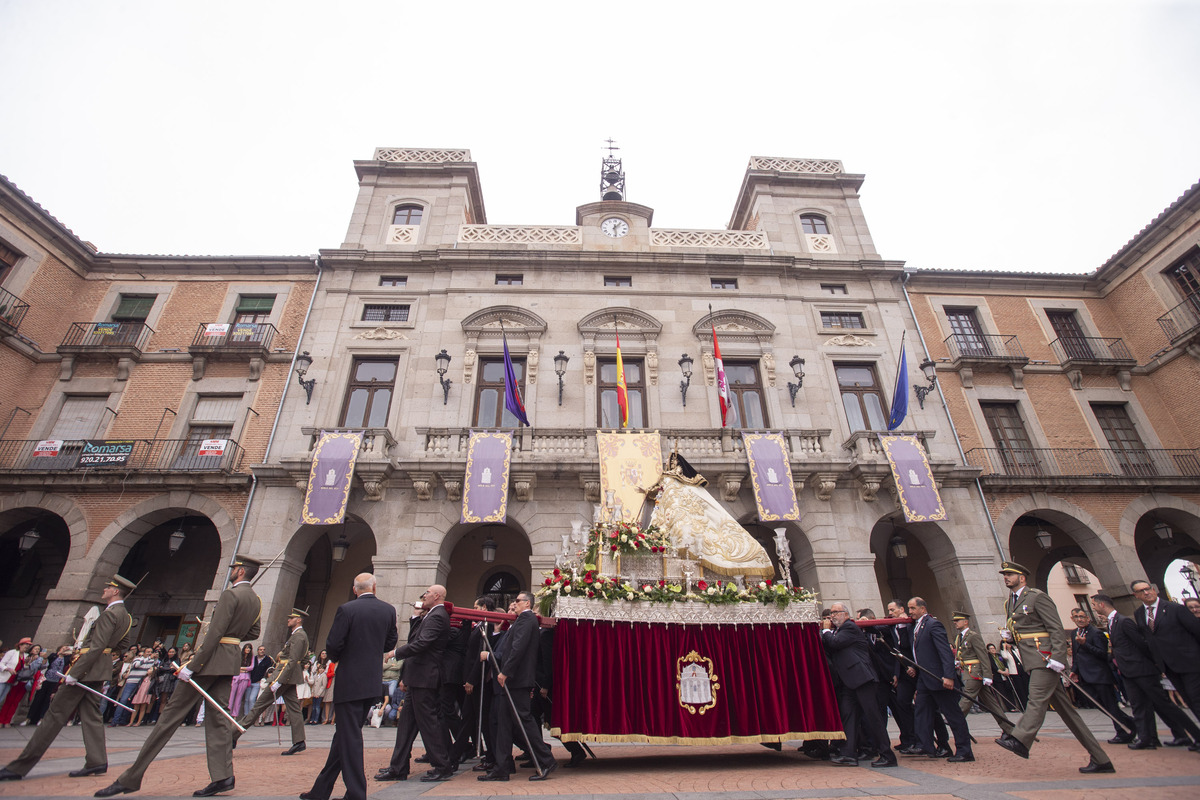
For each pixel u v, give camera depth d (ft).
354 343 58.80
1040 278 68.39
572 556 29.40
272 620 46.06
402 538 48.67
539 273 63.77
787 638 23.11
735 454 51.31
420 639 19.16
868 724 20.85
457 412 54.80
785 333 61.67
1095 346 66.28
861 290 65.98
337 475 48.60
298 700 27.04
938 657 22.21
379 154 72.18
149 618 56.13
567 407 55.98
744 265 64.69
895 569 61.31
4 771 17.61
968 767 19.77
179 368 59.47
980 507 53.47
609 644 21.90
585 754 23.30
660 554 26.91
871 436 53.26
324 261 63.26
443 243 65.57
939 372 62.69
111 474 52.06
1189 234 61.31
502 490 47.98
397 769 19.43
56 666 42.42
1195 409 60.59
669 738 20.67
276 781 19.04
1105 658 28.37
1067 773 18.24
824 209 71.87
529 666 19.76
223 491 52.21
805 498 51.67
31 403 57.67
